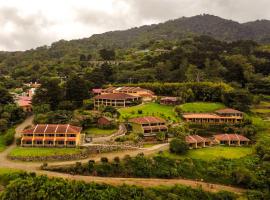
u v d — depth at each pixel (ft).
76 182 312.29
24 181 306.96
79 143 404.57
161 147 413.80
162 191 325.01
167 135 444.55
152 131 445.78
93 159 368.89
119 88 645.92
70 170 344.08
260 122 510.99
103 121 462.60
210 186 350.84
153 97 615.16
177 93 620.90
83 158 373.40
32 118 517.96
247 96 579.48
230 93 579.89
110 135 435.94
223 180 364.99
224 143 450.30
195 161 386.73
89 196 301.84
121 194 309.83
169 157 386.32
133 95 593.42
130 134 436.76
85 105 549.13
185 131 462.60
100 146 393.29
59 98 537.24
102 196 303.68
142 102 597.11
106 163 354.74
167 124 475.31
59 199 296.71
